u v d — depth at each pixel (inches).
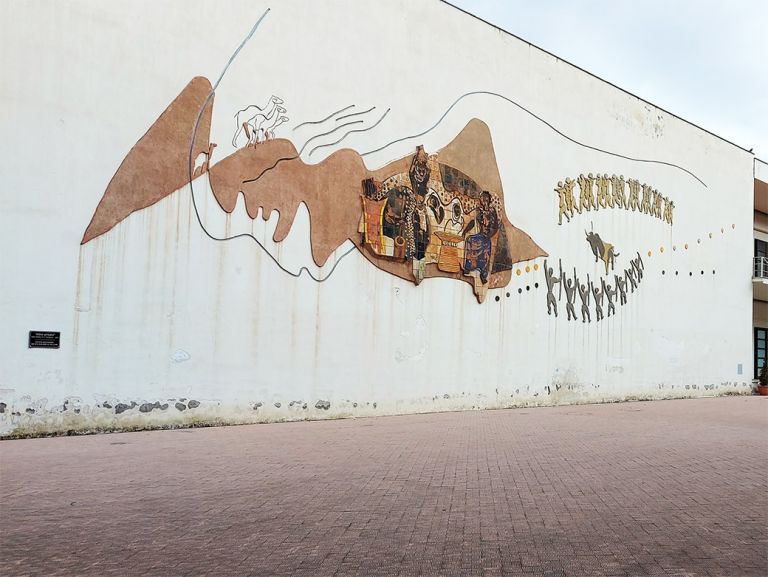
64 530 221.0
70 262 465.4
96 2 482.6
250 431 494.9
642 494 279.6
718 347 1093.1
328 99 607.2
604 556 194.5
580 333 850.1
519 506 256.7
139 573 179.0
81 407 466.6
